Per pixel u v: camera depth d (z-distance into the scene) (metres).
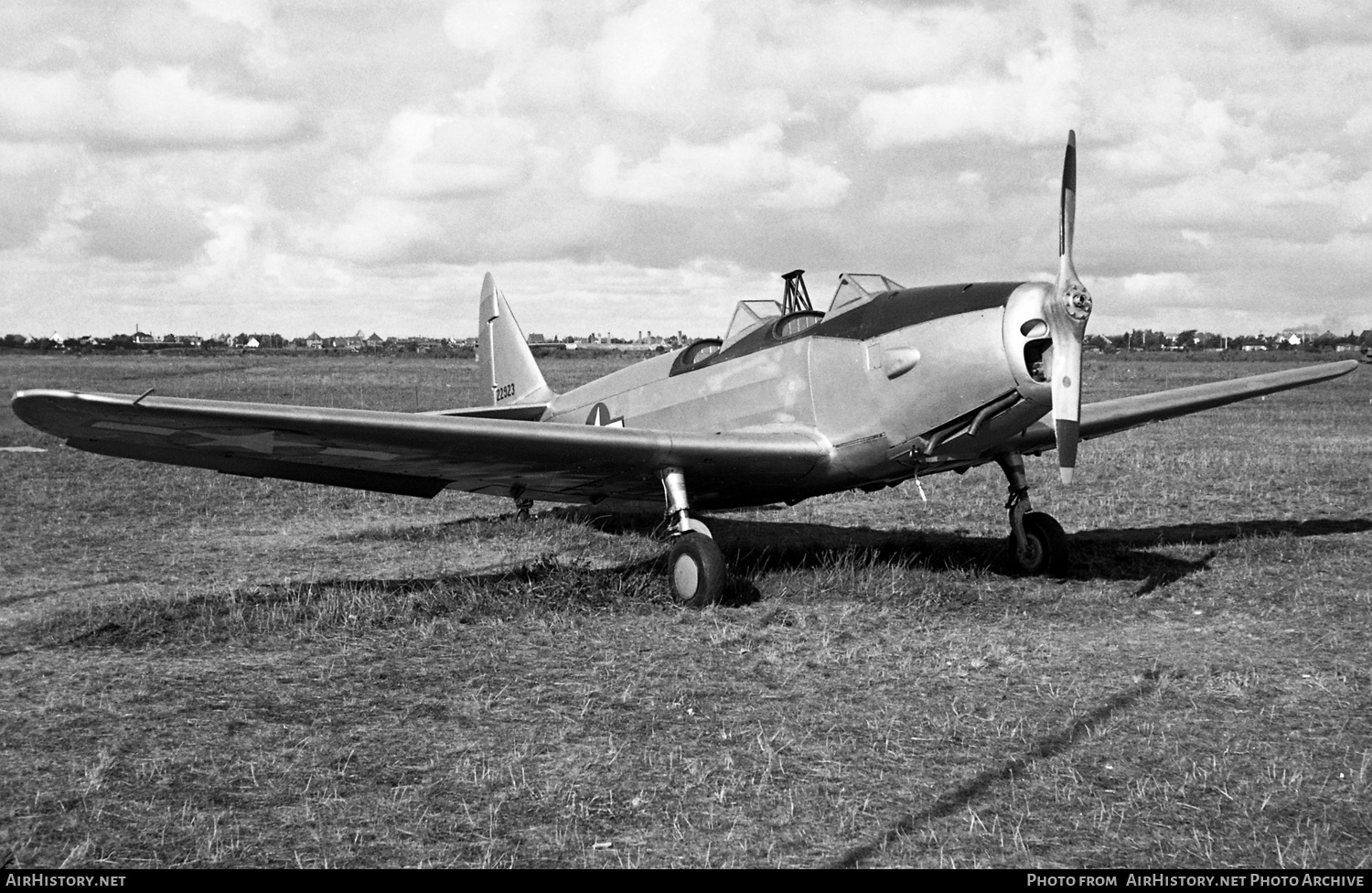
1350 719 4.81
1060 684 5.38
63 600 7.73
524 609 7.05
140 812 3.79
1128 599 7.39
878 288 8.23
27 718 4.85
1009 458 8.36
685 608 7.21
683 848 3.52
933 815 3.78
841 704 5.08
